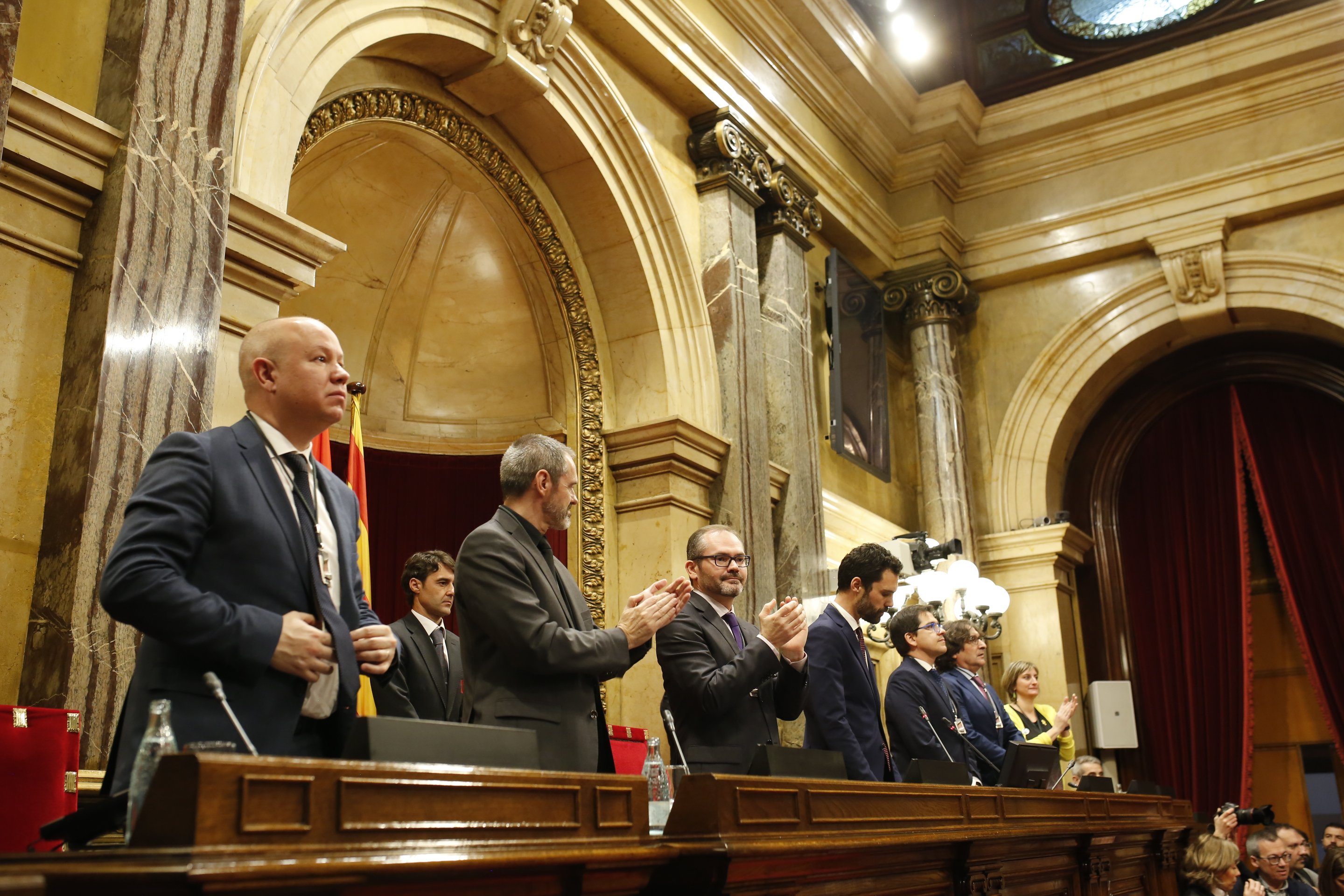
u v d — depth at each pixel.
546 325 6.64
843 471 8.34
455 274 6.64
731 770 2.98
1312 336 9.30
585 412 6.42
